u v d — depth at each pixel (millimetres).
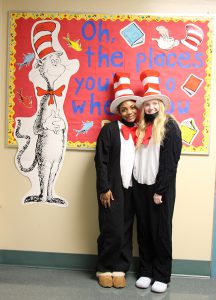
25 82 2152
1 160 2213
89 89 2131
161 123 1857
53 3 2121
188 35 2066
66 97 2145
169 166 1830
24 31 2129
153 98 1882
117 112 2051
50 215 2223
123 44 2098
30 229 2236
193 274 2176
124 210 2016
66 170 2189
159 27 2076
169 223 1898
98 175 1928
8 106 2170
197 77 2084
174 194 1915
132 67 2104
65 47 2123
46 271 2193
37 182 2207
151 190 1905
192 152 2117
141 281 1986
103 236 1960
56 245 2234
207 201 2152
